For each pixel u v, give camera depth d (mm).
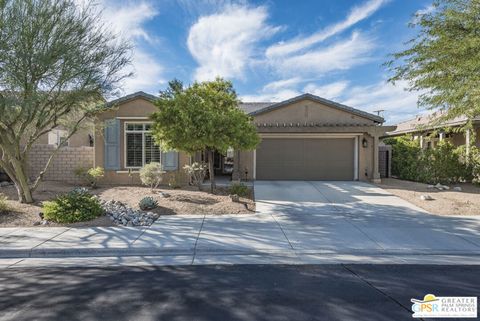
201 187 12836
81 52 8734
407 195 11867
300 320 3480
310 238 6738
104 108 11242
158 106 10695
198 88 11305
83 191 9055
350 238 6742
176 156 14523
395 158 18094
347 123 15977
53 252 5930
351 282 4590
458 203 10297
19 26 7793
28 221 7938
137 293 4199
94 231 7160
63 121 10820
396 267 5262
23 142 14773
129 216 8211
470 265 5367
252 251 6016
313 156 16172
